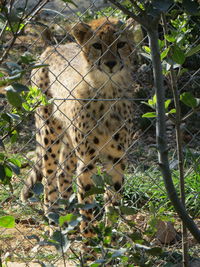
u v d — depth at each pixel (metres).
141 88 14.93
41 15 18.53
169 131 14.84
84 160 9.31
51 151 11.37
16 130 5.43
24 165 13.16
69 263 7.91
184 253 5.87
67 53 11.02
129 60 9.45
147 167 12.34
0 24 5.24
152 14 4.37
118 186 9.27
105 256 5.26
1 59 5.01
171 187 4.82
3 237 9.26
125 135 9.30
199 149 13.47
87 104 9.09
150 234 5.78
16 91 4.59
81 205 5.36
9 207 10.77
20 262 8.03
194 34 10.70
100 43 9.12
